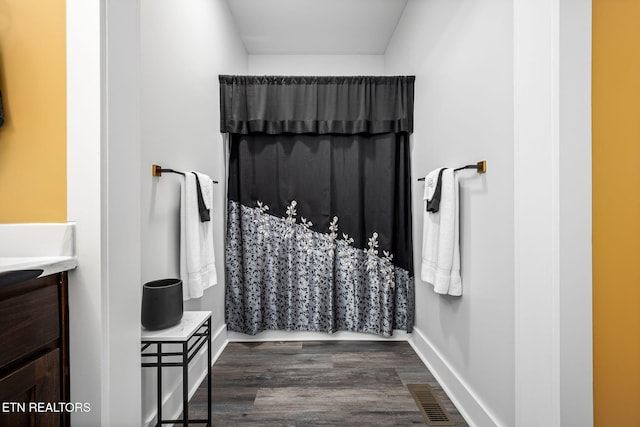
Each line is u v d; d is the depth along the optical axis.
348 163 2.43
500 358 1.29
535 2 1.09
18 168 0.83
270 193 2.40
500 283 1.28
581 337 1.05
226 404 1.60
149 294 1.20
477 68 1.45
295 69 3.13
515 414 1.17
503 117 1.26
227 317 2.39
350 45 3.00
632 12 1.04
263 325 2.43
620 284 1.06
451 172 1.58
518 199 1.15
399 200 2.44
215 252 2.18
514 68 1.16
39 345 0.74
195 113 1.82
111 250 0.86
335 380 1.84
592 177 1.06
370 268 2.45
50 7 0.83
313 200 2.41
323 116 2.38
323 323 2.43
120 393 0.91
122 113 0.91
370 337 2.45
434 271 1.70
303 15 2.57
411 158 2.41
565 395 1.05
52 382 0.77
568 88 1.04
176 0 1.58
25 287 0.70
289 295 2.42
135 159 0.98
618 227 1.05
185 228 1.54
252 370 1.96
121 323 0.91
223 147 2.34
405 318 2.44
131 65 0.96
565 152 1.04
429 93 2.05
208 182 1.70
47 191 0.83
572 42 1.03
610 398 1.06
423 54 2.15
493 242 1.33
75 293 0.82
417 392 1.73
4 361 0.65
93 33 0.82
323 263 2.42
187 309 1.67
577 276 1.04
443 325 1.84
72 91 0.82
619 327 1.06
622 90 1.05
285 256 2.42
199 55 1.88
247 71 3.08
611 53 1.04
